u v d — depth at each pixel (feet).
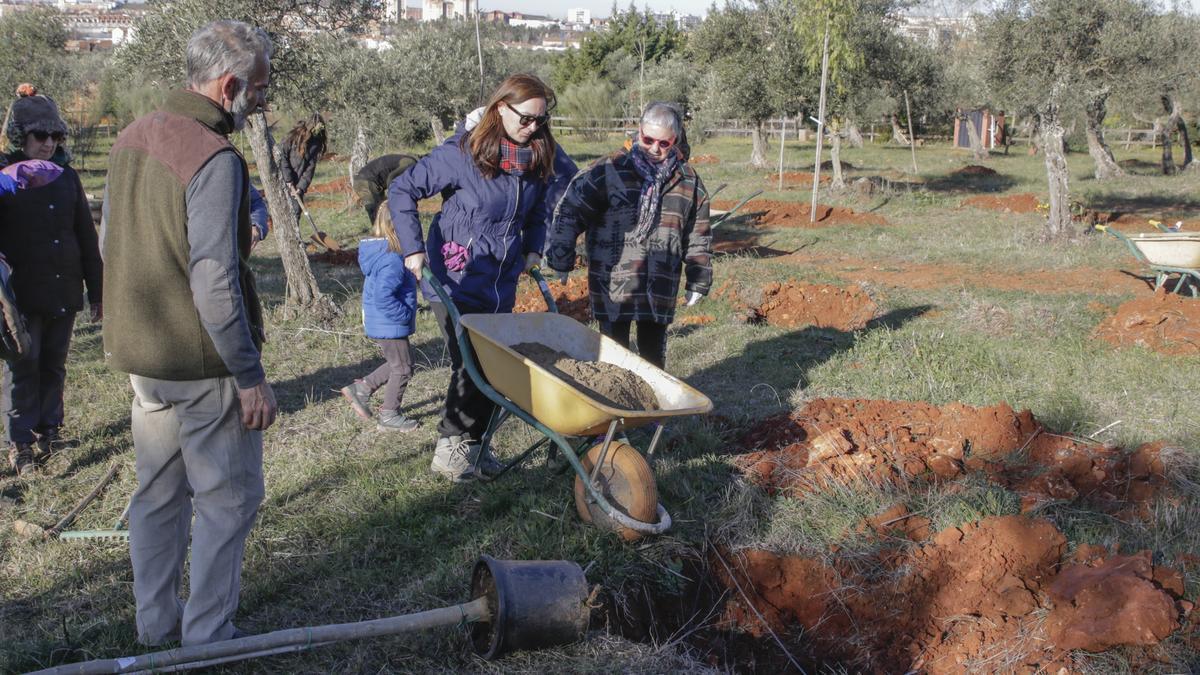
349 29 36.63
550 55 175.73
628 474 13.69
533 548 13.85
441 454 16.20
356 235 49.88
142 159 9.89
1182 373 22.52
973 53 50.42
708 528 14.98
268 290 33.81
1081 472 16.67
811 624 13.99
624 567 13.71
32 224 16.19
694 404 13.85
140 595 11.10
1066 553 14.15
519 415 13.92
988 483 15.94
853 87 71.46
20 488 16.34
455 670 11.29
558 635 11.55
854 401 19.89
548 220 16.66
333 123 69.05
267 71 10.26
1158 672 11.80
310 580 13.28
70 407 20.36
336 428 19.31
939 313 29.91
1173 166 86.43
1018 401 20.40
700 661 12.83
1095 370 22.81
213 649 10.33
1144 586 12.34
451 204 15.66
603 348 15.58
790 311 30.17
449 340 15.96
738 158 107.76
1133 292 34.32
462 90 73.26
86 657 11.21
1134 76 46.03
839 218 58.34
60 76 89.20
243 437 10.64
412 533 14.61
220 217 9.62
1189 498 15.70
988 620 13.24
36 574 13.25
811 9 57.36
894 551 14.43
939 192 71.82
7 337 14.48
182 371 10.11
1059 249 44.37
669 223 17.13
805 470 16.72
